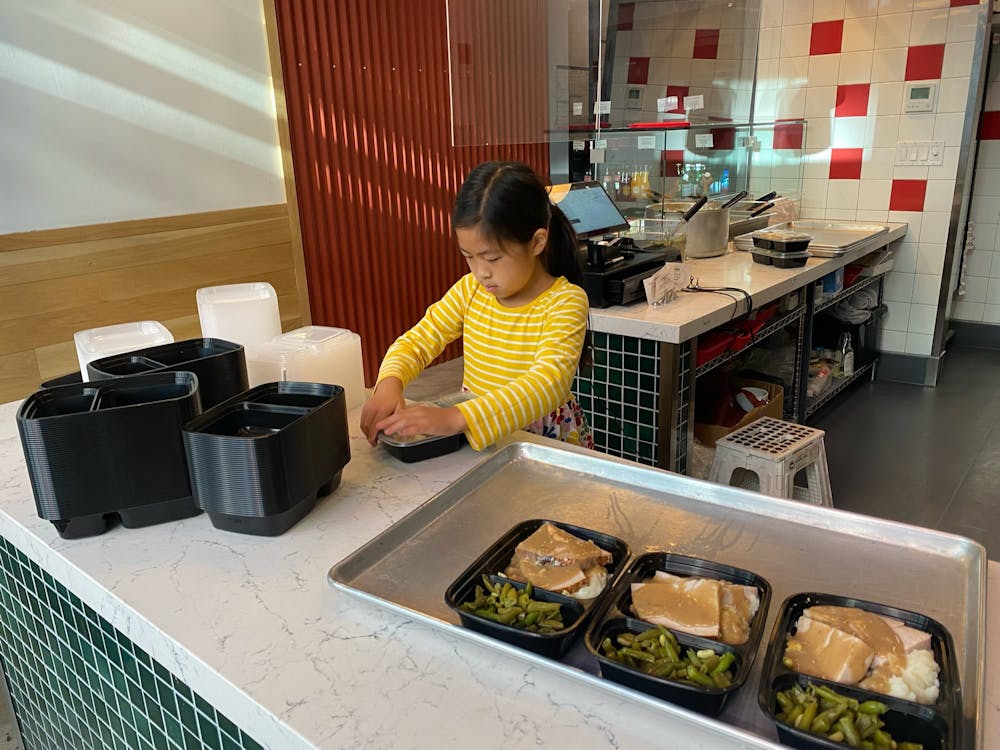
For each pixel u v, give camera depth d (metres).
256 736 0.77
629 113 3.54
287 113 3.17
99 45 2.47
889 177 4.00
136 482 1.07
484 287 1.44
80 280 2.53
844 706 0.68
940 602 0.87
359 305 3.71
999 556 2.58
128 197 2.63
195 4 2.71
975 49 3.61
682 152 3.64
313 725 0.72
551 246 1.53
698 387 3.05
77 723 1.27
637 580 0.91
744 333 2.78
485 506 1.13
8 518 1.15
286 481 1.04
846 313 3.95
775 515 1.06
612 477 1.20
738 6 3.88
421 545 1.03
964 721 0.67
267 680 0.78
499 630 0.79
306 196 3.33
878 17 3.80
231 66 2.87
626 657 0.77
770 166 4.24
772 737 0.68
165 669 0.93
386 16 3.56
